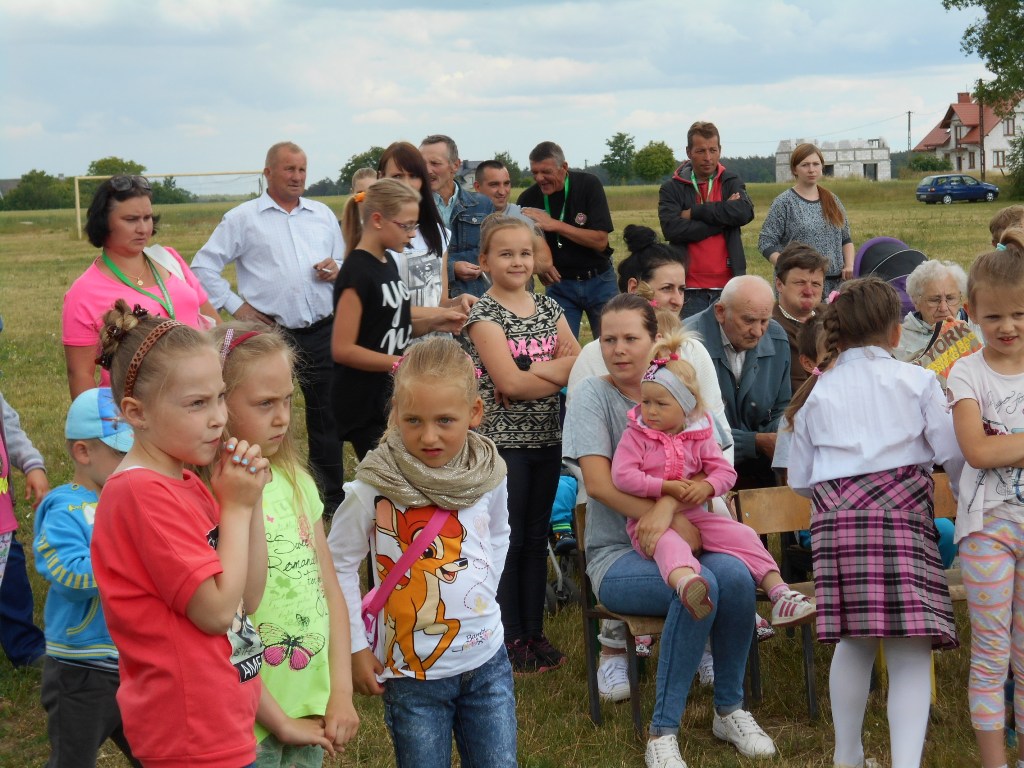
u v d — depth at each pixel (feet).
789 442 15.46
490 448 10.52
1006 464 12.05
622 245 81.87
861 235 94.27
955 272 17.56
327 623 9.57
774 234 27.37
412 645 9.92
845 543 12.48
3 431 14.28
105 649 10.78
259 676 8.54
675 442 13.83
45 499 10.98
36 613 17.79
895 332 13.08
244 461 8.11
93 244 16.37
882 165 344.90
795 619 13.11
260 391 9.07
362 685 10.07
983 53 180.24
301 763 9.77
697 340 15.98
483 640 10.09
